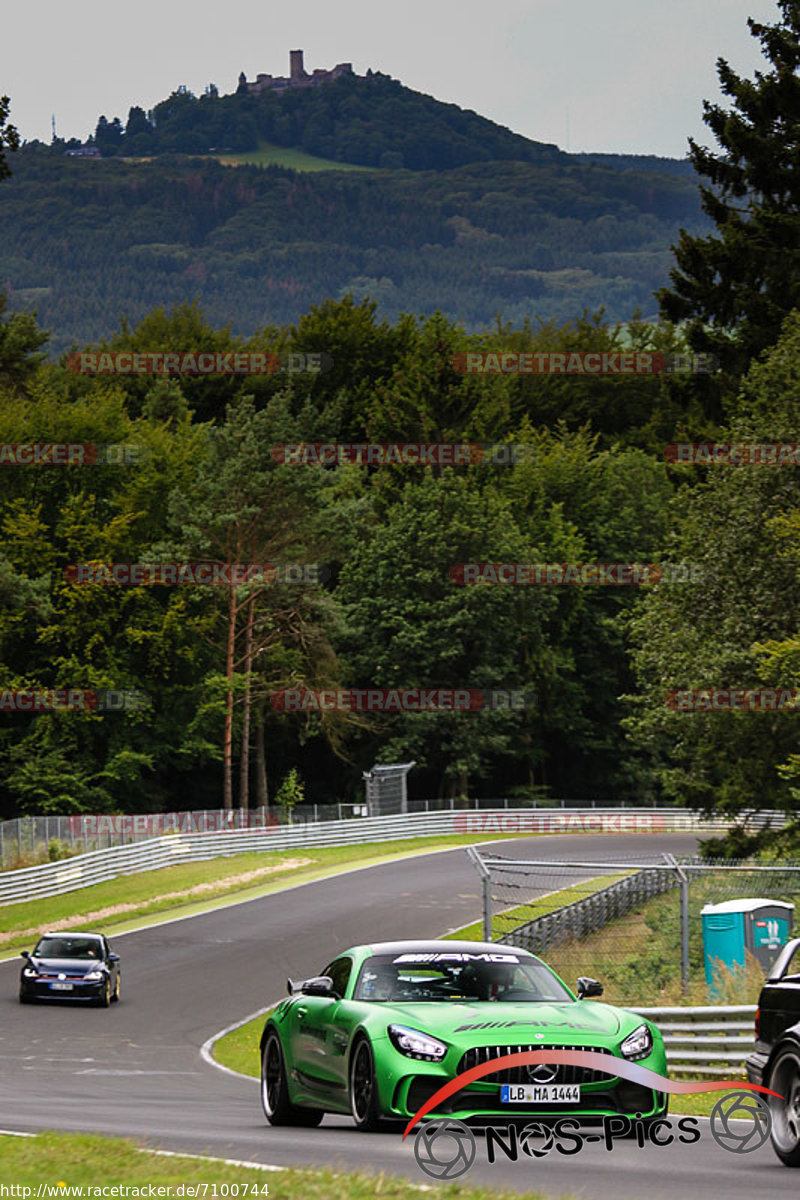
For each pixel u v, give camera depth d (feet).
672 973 170.30
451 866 429.79
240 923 322.14
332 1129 86.99
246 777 549.13
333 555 580.71
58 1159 67.21
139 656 550.77
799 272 373.61
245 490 541.75
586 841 515.50
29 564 537.24
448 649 594.65
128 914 337.93
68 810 524.11
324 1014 83.66
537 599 608.60
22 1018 203.92
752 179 391.24
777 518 253.03
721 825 574.15
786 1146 71.36
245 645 575.38
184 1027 198.90
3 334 622.13
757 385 285.02
